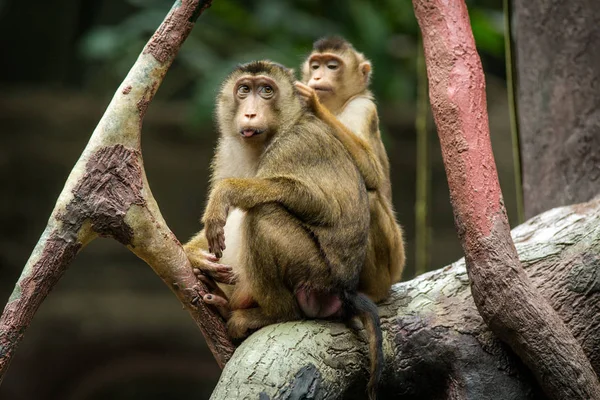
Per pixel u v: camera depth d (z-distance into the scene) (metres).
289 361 9.00
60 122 33.41
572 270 9.93
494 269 8.91
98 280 31.77
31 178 32.41
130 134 9.16
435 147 33.03
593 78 11.88
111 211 9.00
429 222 33.00
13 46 36.88
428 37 9.51
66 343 30.59
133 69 9.30
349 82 13.74
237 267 10.30
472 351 9.68
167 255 9.38
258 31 28.50
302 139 10.23
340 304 9.74
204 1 9.40
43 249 8.83
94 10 36.97
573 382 8.73
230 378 8.85
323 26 28.17
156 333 31.27
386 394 10.16
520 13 12.86
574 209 10.98
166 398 32.12
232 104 10.98
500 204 9.12
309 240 9.72
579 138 11.96
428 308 10.12
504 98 34.38
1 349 8.55
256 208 9.73
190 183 33.03
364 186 10.41
